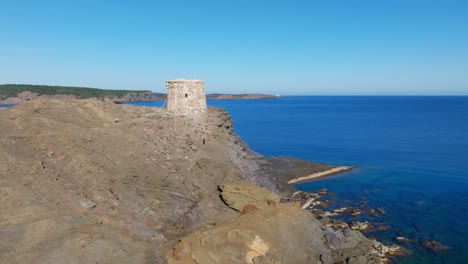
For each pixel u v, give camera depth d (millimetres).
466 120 154625
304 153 81062
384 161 71375
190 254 25016
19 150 30094
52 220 23484
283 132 119062
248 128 131625
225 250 26281
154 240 26078
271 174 52062
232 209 32656
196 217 30453
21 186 25922
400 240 35156
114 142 38375
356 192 50719
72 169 30594
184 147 44062
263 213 31234
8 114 36969
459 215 41781
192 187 35188
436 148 85500
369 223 39156
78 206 26453
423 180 56938
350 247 31609
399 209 43812
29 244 21406
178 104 53469
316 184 54531
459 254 32469
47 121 37344
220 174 39938
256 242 27656
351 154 79062
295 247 29203
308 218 33125
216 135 51312
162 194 31906
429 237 35875
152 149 40312
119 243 23812
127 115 50062
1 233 21516
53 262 20391
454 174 60531
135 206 28969
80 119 42219
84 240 22703
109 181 30922
